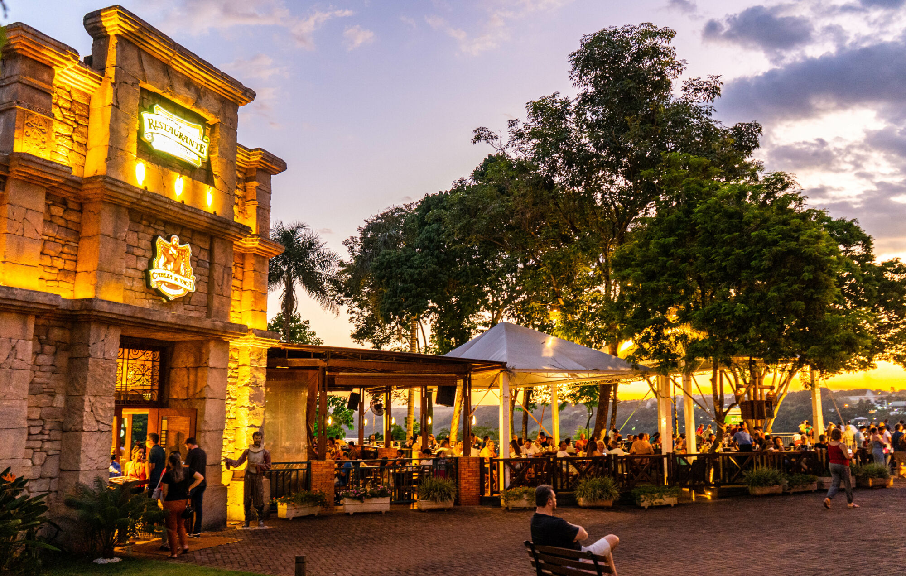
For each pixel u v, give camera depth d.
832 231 20.48
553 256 27.64
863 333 17.38
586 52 28.22
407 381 19.62
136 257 11.77
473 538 11.73
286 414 17.59
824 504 14.48
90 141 11.28
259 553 10.46
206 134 13.79
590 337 26.83
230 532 12.43
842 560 9.12
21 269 9.99
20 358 9.77
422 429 23.67
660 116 26.39
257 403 14.59
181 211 12.38
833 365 16.66
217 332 13.04
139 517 10.14
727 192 17.83
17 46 10.23
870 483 18.42
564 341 19.03
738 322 16.86
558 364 17.83
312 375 16.81
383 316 37.22
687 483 17.47
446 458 17.19
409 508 15.77
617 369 18.30
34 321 10.09
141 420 27.00
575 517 14.13
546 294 29.14
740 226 17.58
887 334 22.98
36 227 10.27
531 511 15.16
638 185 26.66
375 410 26.16
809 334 16.64
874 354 22.66
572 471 17.42
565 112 28.84
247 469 13.19
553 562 6.34
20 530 8.69
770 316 16.52
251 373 14.52
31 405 10.10
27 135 10.29
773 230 16.75
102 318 10.69
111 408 10.91
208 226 13.16
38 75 10.54
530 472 17.06
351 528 12.88
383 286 36.78
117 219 11.26
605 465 17.25
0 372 9.48
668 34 27.80
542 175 28.41
